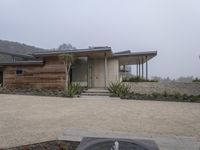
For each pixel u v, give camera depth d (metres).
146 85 17.31
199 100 14.19
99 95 15.68
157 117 8.22
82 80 20.08
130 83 17.52
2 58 32.34
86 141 3.77
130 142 3.70
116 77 19.77
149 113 9.11
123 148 3.42
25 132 5.66
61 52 17.38
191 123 7.20
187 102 13.41
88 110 9.66
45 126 6.42
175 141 4.83
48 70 18.44
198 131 6.11
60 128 6.16
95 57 19.75
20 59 27.94
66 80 17.11
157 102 13.10
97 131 5.71
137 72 27.06
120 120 7.54
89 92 16.31
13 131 5.76
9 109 9.71
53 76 18.30
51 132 5.66
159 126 6.68
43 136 5.24
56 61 18.23
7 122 6.98
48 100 13.09
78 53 17.38
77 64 20.25
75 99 13.77
